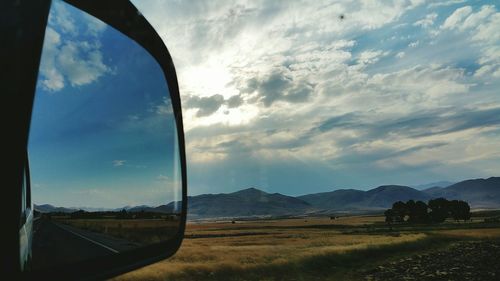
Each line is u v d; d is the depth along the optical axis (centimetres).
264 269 2983
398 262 3669
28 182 181
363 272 3028
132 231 261
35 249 188
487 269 2761
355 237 8362
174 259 3338
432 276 2570
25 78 143
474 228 12281
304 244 6206
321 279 2748
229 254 3981
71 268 205
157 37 312
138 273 2389
